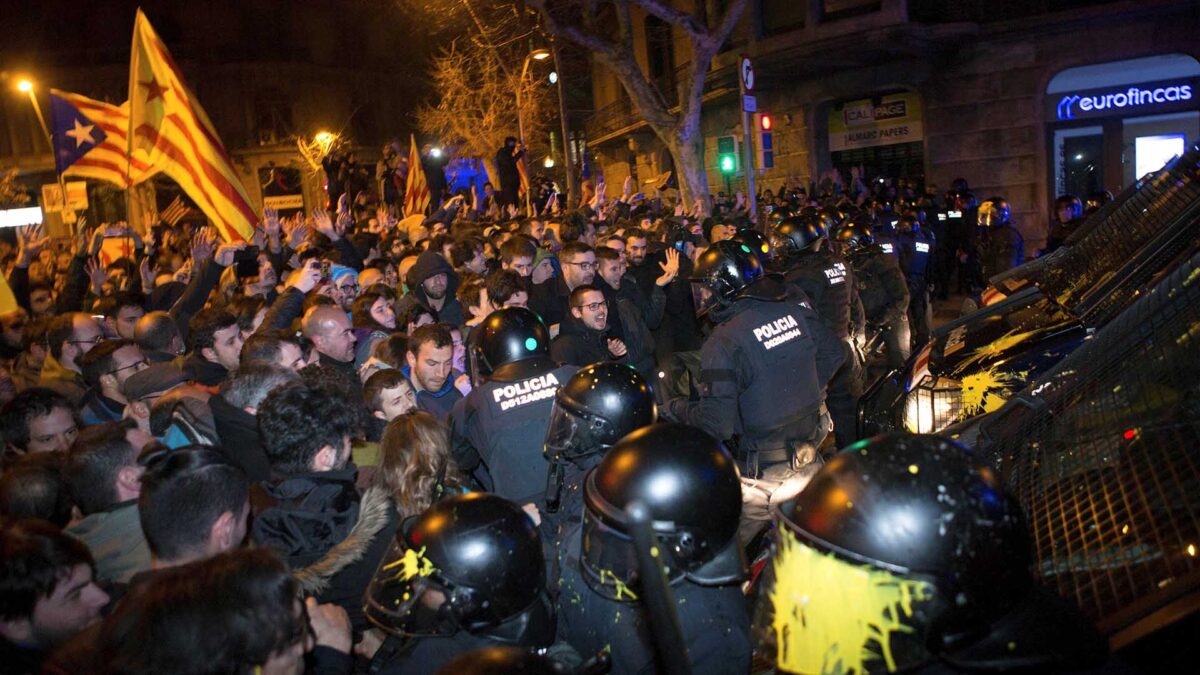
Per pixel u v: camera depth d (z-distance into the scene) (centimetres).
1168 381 222
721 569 203
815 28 2000
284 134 4225
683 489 195
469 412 344
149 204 3509
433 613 204
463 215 1308
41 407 387
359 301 554
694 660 202
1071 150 1797
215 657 156
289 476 271
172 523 231
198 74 4038
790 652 148
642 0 1530
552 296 651
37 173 3978
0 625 220
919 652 139
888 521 138
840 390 581
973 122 1894
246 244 662
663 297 635
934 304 1426
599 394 273
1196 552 162
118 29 4078
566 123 2492
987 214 1077
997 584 139
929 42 1869
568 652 217
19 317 668
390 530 270
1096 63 1697
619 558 201
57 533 230
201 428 363
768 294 410
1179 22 1575
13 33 3941
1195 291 246
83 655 168
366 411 371
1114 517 188
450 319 647
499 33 2823
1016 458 244
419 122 4634
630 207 1388
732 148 1521
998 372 419
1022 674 141
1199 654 143
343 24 4491
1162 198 416
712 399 394
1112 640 152
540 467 328
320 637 225
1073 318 434
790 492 407
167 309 727
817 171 2303
